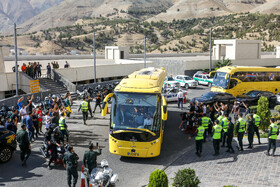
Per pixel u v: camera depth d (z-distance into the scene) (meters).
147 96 13.77
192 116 18.86
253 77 30.66
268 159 13.80
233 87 29.91
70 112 22.86
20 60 53.38
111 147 13.75
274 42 153.12
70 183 10.91
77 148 15.51
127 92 13.87
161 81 16.83
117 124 13.62
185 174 9.37
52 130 13.67
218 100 25.39
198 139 14.42
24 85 30.88
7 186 11.23
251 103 26.88
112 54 63.12
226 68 30.69
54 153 12.95
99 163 13.55
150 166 13.41
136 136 13.34
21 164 13.40
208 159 14.08
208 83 41.34
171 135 18.44
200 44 176.38
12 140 13.72
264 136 17.55
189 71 49.91
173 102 29.80
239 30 188.38
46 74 35.78
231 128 14.74
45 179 11.90
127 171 12.82
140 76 15.77
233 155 14.52
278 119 20.30
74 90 32.75
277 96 28.56
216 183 11.30
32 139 17.03
